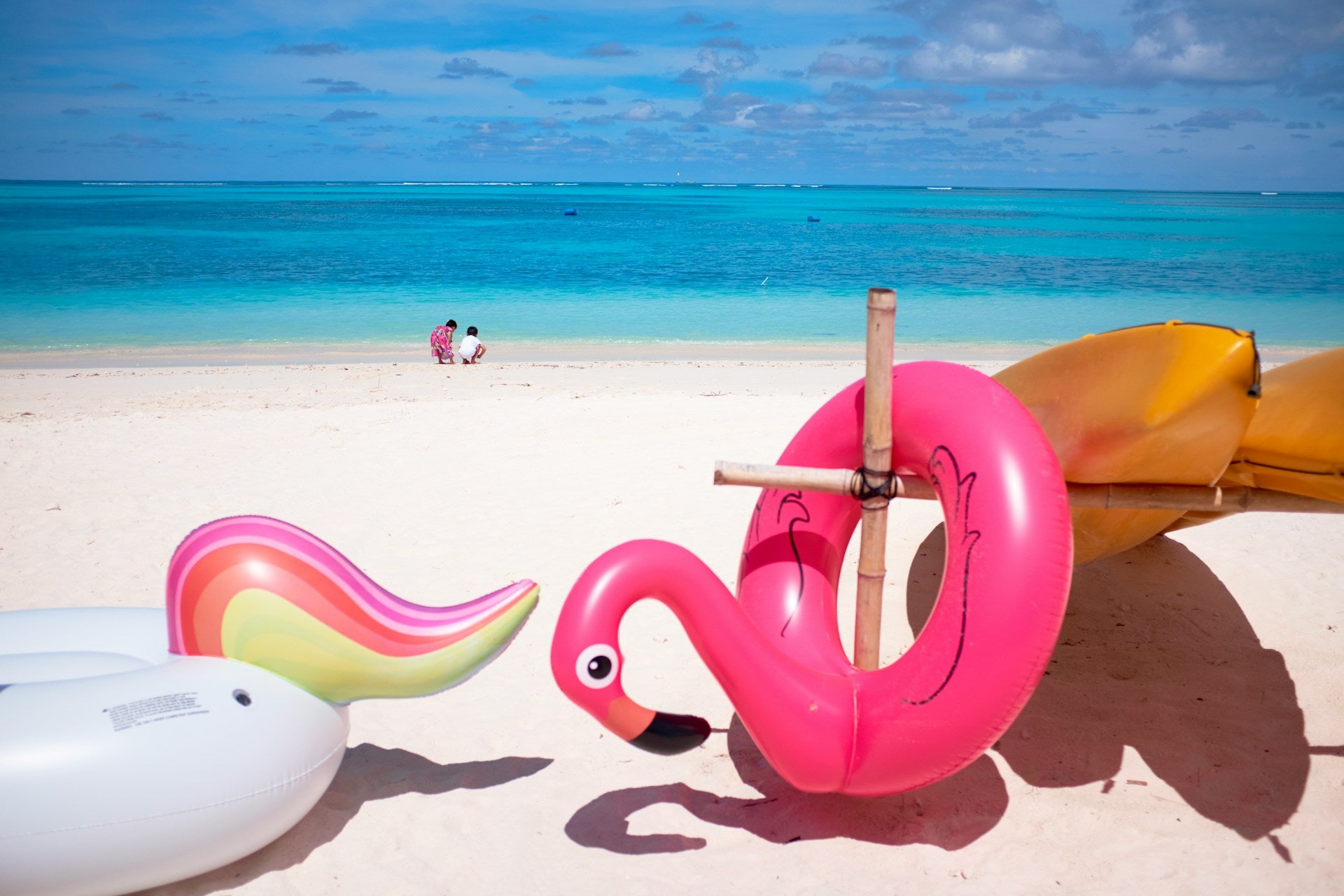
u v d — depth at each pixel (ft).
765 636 10.27
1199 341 9.44
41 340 54.90
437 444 25.58
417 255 109.09
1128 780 11.73
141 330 58.65
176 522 20.31
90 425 28.17
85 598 16.74
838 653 11.01
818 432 11.58
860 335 59.00
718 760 12.21
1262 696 13.35
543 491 21.88
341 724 10.55
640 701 13.57
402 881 9.93
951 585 9.29
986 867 10.19
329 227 159.63
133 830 8.76
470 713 13.38
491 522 20.11
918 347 54.39
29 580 17.44
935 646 9.25
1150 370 9.84
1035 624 8.82
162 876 9.19
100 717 8.91
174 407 34.19
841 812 11.10
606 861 10.24
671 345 55.62
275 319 63.16
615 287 82.17
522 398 32.14
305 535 10.40
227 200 312.50
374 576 17.62
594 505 20.88
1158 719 12.91
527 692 13.92
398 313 66.49
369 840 10.60
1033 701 13.37
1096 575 16.49
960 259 109.81
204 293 75.20
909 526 18.40
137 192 438.40
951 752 9.22
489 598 10.78
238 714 9.45
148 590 17.07
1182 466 10.84
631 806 11.24
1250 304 71.87
